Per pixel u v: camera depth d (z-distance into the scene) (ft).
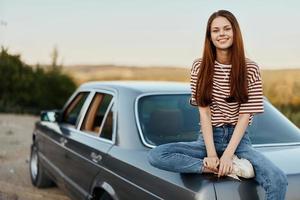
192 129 13.67
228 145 10.18
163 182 10.73
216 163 9.96
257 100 10.25
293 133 13.76
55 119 20.06
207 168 10.02
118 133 13.73
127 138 13.26
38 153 22.59
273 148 12.46
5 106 65.00
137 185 11.75
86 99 17.58
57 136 19.07
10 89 68.03
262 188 9.79
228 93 10.27
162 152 10.55
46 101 68.59
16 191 22.22
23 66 69.46
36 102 68.44
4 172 26.68
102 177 13.80
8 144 36.24
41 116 20.72
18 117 57.52
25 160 30.17
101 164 13.94
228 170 9.84
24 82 68.28
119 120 13.98
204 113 10.56
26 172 26.78
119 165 12.80
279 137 13.43
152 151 10.85
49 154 20.43
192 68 10.82
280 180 9.57
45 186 23.08
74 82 71.46
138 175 11.78
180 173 10.47
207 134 10.41
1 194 21.35
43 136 21.47
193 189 9.82
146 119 13.71
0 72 67.82
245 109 10.28
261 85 10.32
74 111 18.97
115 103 14.79
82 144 15.84
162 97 14.53
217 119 10.59
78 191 15.99
